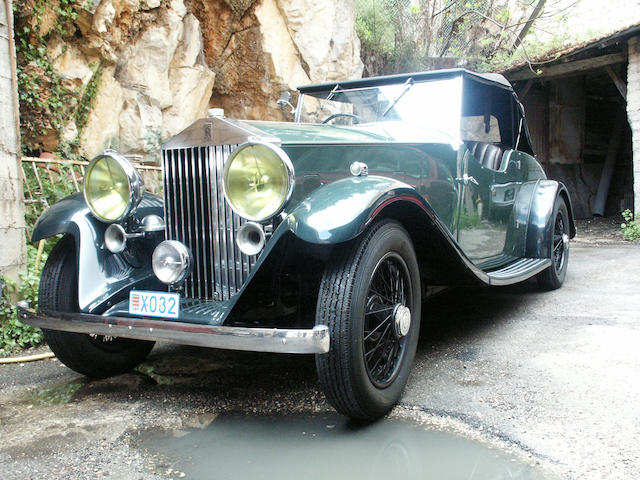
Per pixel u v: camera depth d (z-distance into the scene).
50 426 2.25
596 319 3.46
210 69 7.32
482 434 2.05
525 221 4.12
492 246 3.70
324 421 2.24
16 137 3.55
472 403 2.31
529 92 10.55
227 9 7.08
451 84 3.39
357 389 2.03
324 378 2.03
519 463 1.83
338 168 2.51
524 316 3.66
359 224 1.96
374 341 2.21
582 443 1.93
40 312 2.44
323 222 1.96
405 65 10.52
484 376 2.60
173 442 2.09
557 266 4.41
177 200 2.45
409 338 2.39
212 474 1.84
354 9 8.70
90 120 5.59
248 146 2.09
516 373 2.61
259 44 7.25
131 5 5.69
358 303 2.01
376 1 10.13
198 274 2.40
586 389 2.37
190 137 2.38
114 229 2.52
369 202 2.04
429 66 11.03
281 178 2.07
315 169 2.39
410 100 3.49
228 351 3.22
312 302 2.63
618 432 1.99
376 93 3.62
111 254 2.58
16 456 1.99
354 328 2.00
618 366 2.62
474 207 3.40
